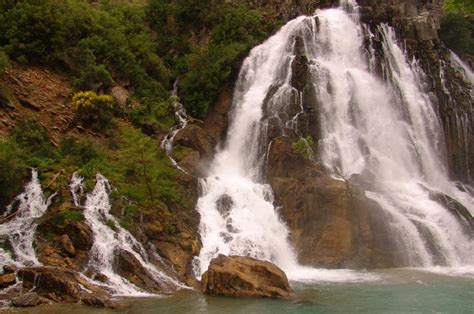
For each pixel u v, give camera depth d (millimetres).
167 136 34281
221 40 43312
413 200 31578
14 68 32031
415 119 40500
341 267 26484
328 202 28047
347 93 38000
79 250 21453
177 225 25219
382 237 28000
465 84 45344
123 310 17250
